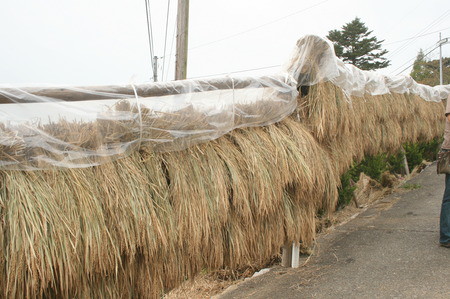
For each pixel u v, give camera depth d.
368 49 35.75
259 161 2.75
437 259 3.29
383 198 6.28
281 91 3.13
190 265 2.46
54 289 1.89
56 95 1.97
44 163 1.89
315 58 3.40
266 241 2.95
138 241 2.04
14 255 1.63
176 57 8.16
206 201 2.41
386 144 5.57
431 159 10.22
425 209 5.11
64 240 1.78
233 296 3.28
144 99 2.31
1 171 1.79
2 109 1.84
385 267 3.31
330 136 3.57
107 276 2.08
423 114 7.12
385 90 5.38
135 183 2.13
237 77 2.83
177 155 2.45
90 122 2.09
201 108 2.56
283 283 3.34
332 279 3.23
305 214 3.24
